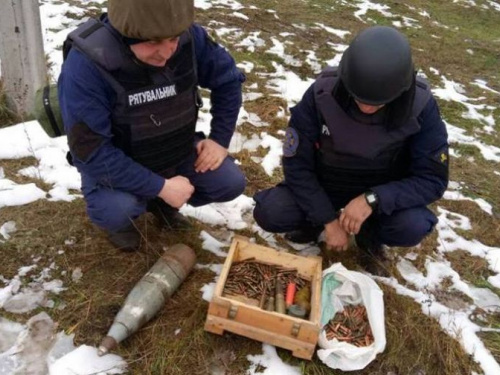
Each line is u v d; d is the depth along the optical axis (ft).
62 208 9.27
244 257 8.16
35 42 11.10
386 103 6.77
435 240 10.18
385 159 7.89
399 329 7.95
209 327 7.20
